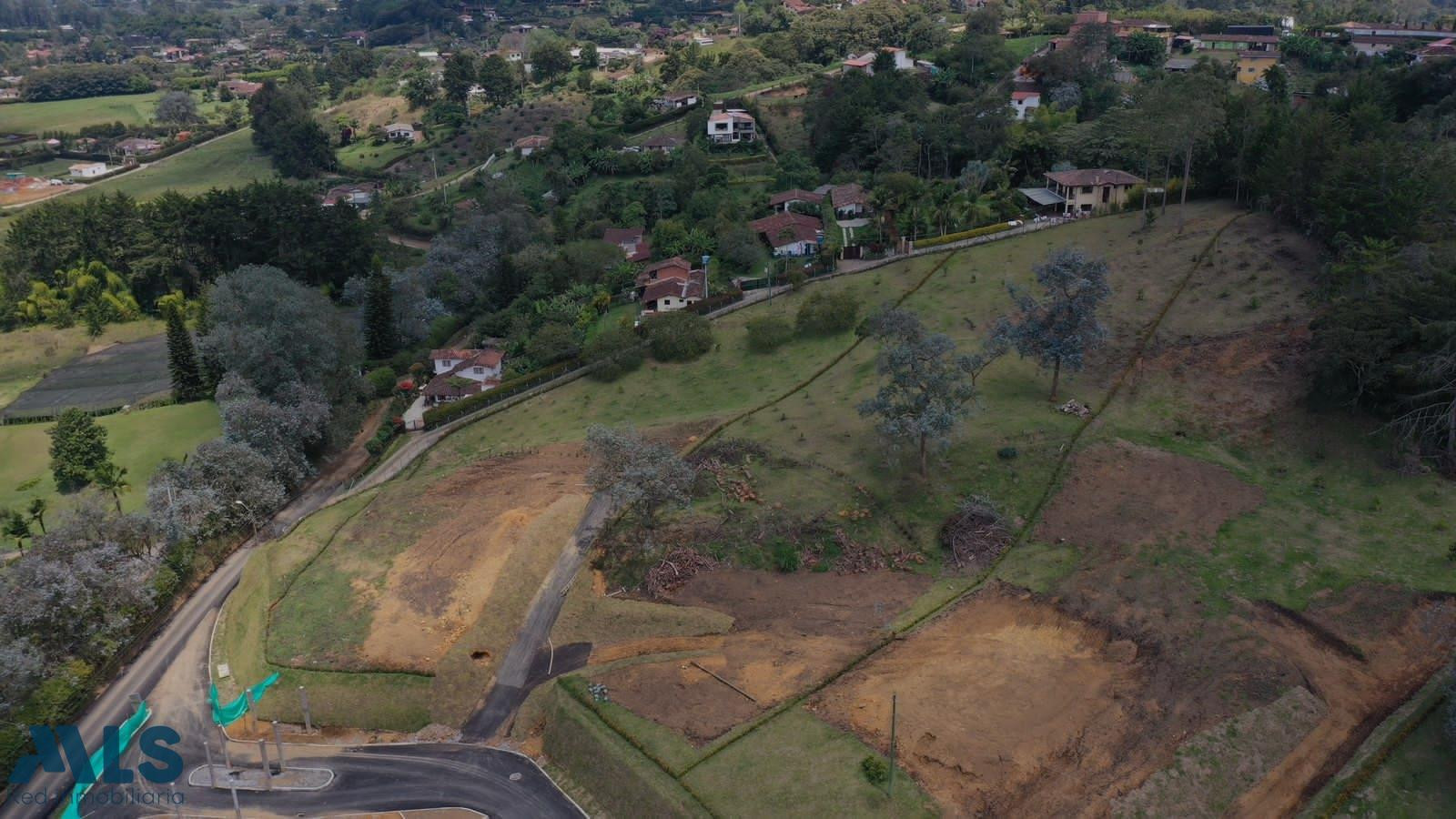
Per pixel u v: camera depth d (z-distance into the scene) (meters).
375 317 122.44
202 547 82.38
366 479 94.69
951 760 52.81
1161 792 49.53
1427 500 67.69
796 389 93.88
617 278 126.75
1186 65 165.50
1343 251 86.19
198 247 148.25
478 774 57.97
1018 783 51.25
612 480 74.31
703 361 104.25
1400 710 52.47
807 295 111.19
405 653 66.88
